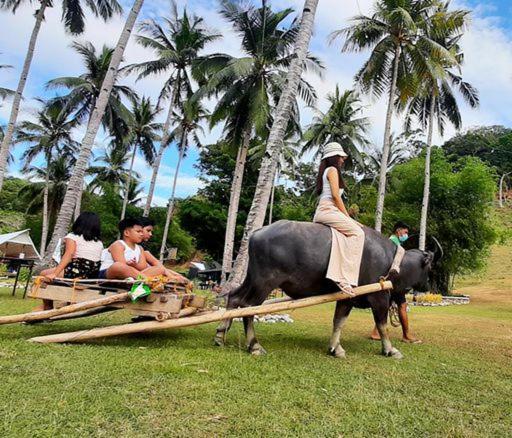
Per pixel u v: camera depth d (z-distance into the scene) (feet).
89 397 9.77
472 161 88.38
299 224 16.79
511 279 115.65
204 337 18.74
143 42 86.28
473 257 84.89
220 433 8.55
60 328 17.79
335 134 101.86
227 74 62.34
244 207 123.54
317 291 16.83
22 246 58.23
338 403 10.84
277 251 16.22
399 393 12.21
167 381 11.37
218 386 11.36
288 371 13.46
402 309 22.00
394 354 17.44
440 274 86.69
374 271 17.38
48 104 100.73
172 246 142.92
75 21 74.33
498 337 24.99
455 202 83.56
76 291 16.44
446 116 81.71
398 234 23.79
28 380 10.57
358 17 66.90
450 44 78.79
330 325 26.84
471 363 17.01
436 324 31.45
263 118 65.92
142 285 15.44
